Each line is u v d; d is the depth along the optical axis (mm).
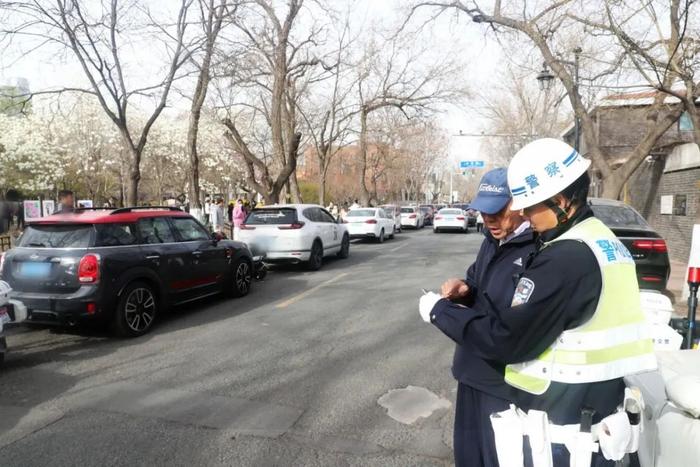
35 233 6414
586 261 1716
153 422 3891
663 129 11133
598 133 22141
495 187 2254
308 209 12703
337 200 47375
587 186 1892
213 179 39031
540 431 1783
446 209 27719
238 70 12242
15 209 18438
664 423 2049
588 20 9094
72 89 10812
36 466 3258
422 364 5254
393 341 6078
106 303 6055
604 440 1725
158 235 7168
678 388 1934
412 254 15602
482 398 2070
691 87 7785
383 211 21406
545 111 25609
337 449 3494
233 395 4438
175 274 7180
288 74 19469
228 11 11562
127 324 6289
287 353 5637
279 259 11711
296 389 4574
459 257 14695
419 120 27031
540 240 1986
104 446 3516
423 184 56812
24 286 6195
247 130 27141
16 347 5969
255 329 6680
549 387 1791
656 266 7562
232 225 18734
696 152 12539
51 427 3805
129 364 5309
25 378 4887
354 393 4484
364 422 3912
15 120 29891
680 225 13609
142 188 39781
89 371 5094
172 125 35750
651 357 1789
